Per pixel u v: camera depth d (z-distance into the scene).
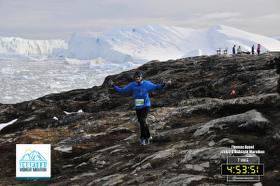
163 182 11.34
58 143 20.17
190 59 49.12
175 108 22.25
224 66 37.47
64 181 14.48
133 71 45.12
